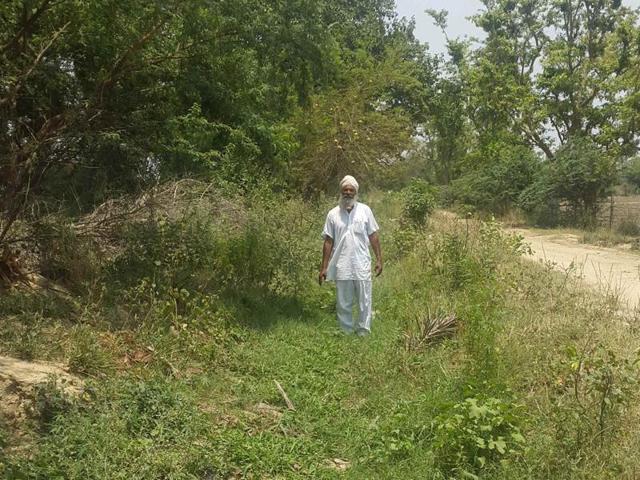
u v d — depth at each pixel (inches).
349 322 315.6
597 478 172.9
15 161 277.4
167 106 398.0
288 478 178.4
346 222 312.3
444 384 236.8
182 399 203.9
